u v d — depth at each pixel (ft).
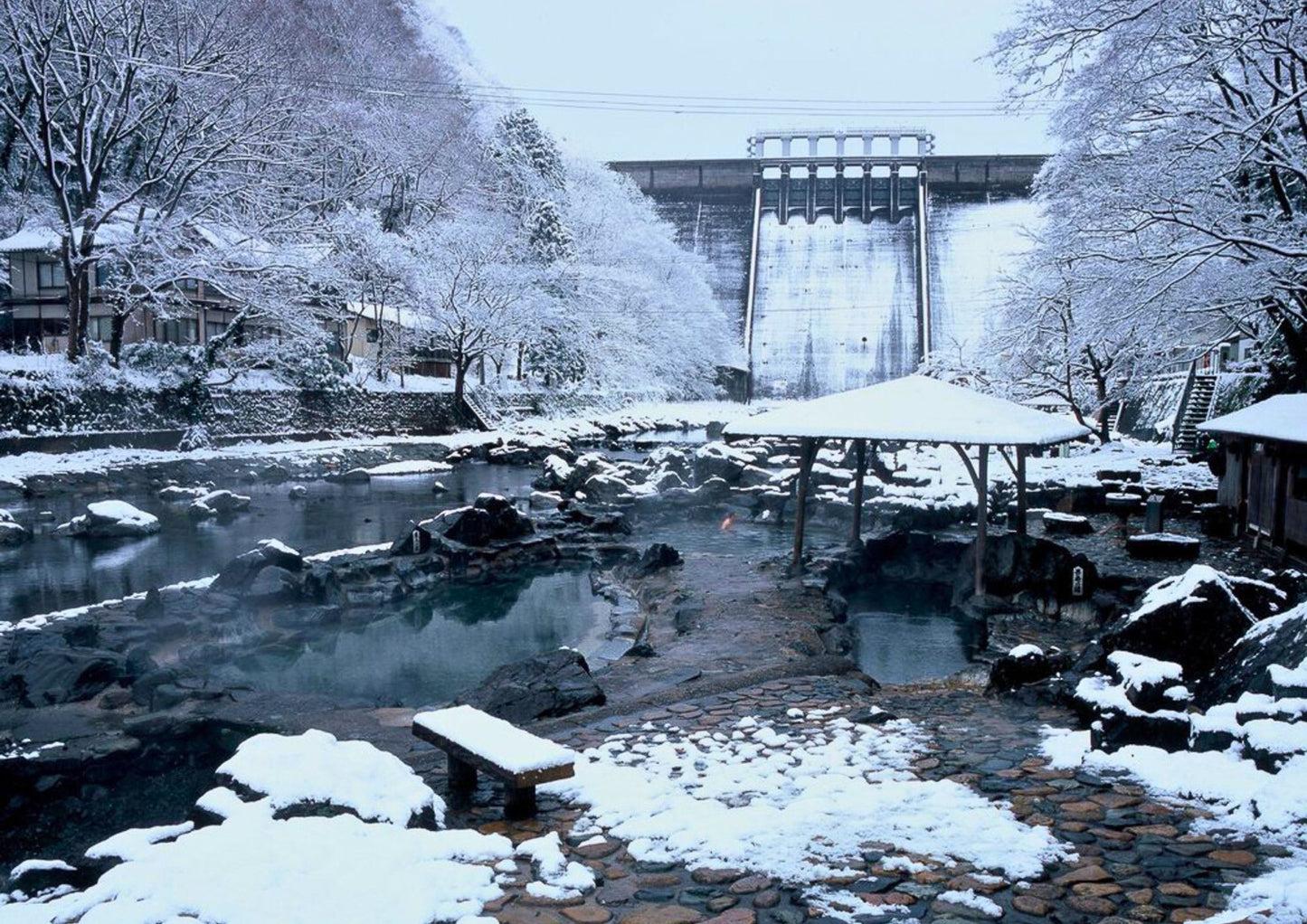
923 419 60.64
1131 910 18.39
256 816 21.40
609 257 303.07
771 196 467.52
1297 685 26.61
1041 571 60.39
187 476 126.00
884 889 19.45
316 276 161.48
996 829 22.09
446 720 26.73
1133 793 24.41
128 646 48.88
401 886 18.90
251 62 150.41
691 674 41.52
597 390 276.82
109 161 167.02
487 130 314.96
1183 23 70.85
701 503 106.01
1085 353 136.77
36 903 19.56
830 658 42.88
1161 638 34.50
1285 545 69.92
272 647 52.75
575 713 35.81
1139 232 81.76
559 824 23.47
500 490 124.77
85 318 141.49
